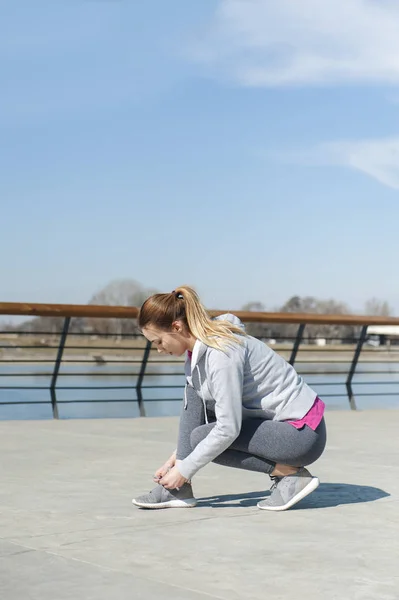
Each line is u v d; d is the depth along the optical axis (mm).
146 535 2205
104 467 3383
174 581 1773
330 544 2127
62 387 5793
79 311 5629
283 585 1755
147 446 4055
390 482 3090
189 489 2600
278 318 6391
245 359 2467
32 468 3348
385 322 7035
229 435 2432
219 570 1868
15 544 2090
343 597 1675
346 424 5328
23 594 1663
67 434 4566
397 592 1714
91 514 2477
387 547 2100
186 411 2596
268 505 2561
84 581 1760
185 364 2572
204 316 2457
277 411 2514
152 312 2473
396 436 4625
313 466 3486
